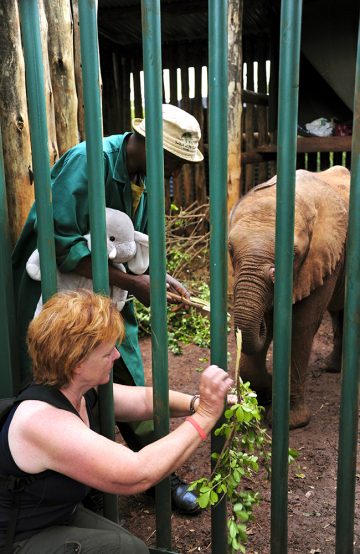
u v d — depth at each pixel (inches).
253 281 122.3
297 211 129.1
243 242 126.6
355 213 67.5
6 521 69.7
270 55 316.8
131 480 67.7
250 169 344.5
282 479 78.7
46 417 67.2
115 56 359.6
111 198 97.3
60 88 143.4
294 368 139.8
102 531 73.2
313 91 320.8
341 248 136.8
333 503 111.2
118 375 106.0
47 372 69.1
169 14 296.8
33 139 77.1
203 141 344.8
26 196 114.7
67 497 70.8
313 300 137.3
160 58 70.6
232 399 78.7
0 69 108.6
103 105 358.9
